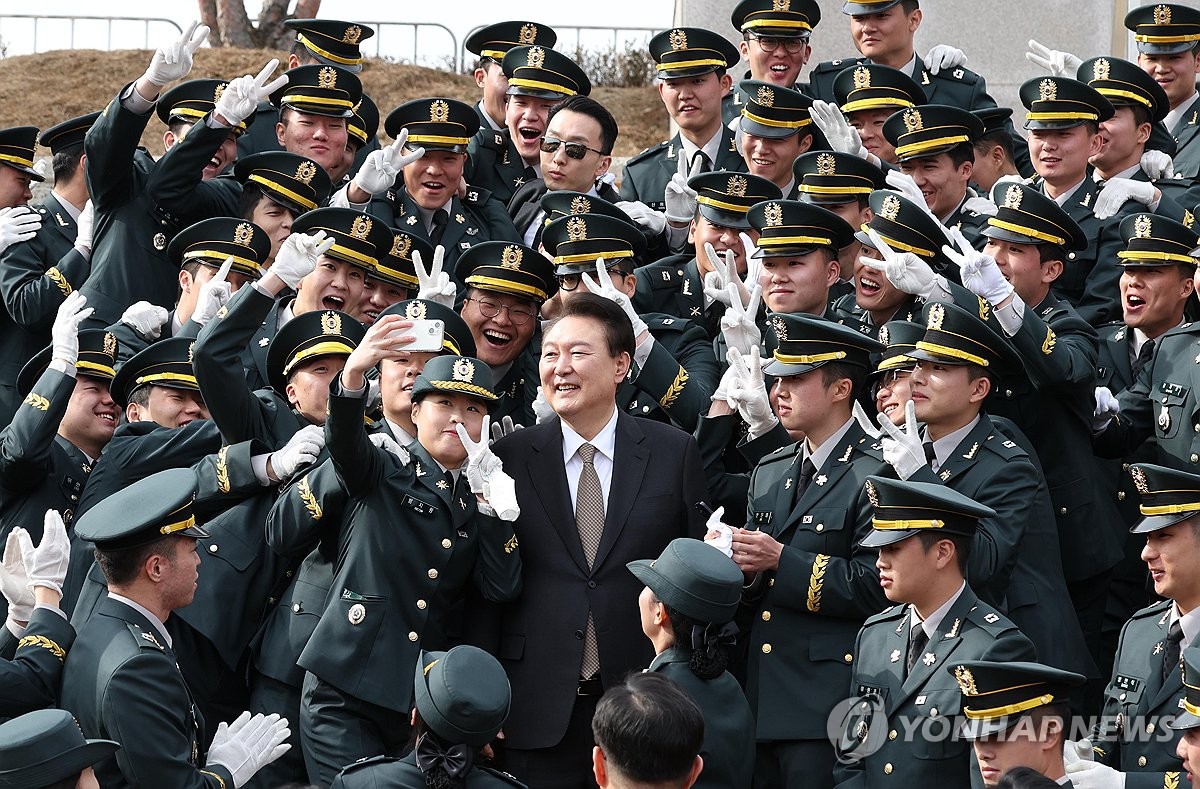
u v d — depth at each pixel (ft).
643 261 32.86
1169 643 21.85
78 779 17.85
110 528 20.08
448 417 22.72
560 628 22.98
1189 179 32.04
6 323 32.22
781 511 23.84
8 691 19.51
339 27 36.37
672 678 20.31
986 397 24.93
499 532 22.77
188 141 30.91
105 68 74.18
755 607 23.57
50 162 46.68
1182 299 27.73
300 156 29.94
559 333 23.77
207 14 87.15
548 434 23.98
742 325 25.98
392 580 22.47
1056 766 19.44
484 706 18.37
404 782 18.45
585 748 22.80
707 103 34.47
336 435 21.71
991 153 32.91
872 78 32.58
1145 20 35.37
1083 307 29.94
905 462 22.29
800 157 29.45
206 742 23.00
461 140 31.89
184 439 25.25
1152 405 27.09
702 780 19.99
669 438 24.17
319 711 22.17
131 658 19.48
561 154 32.42
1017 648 20.66
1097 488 26.35
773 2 35.06
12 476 25.16
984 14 45.01
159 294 31.24
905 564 21.17
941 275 26.45
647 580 20.70
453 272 31.78
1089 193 31.27
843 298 28.25
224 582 23.40
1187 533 21.61
